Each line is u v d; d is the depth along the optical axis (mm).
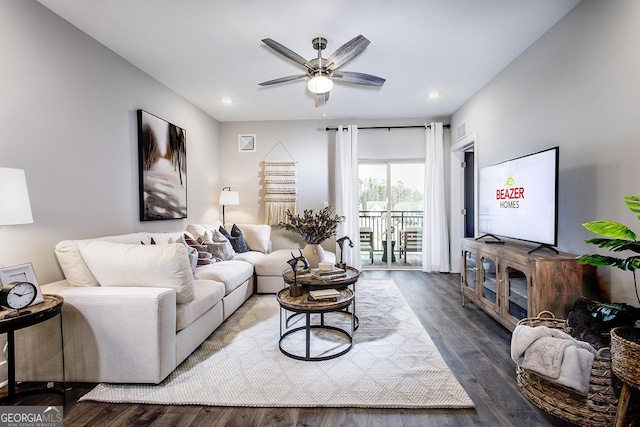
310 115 5004
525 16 2365
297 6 2219
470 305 3420
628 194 1847
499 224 2949
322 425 1574
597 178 2070
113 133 2859
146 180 3260
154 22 2404
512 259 2398
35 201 2131
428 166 5023
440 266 5000
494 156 3529
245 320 3012
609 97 1964
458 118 4684
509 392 1837
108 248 2070
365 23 2447
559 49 2432
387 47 2838
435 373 2035
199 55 2953
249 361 2205
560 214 2428
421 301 3551
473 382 1937
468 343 2479
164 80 3543
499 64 3211
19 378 1901
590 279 2088
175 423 1589
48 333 1885
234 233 4570
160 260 2020
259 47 2811
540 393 1519
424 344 2457
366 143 5246
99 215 2686
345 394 1813
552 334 1607
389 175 5340
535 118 2752
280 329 2555
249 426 1567
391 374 2025
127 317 1848
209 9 2244
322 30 2541
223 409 1702
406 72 3396
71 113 2412
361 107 4621
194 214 4395
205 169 4754
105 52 2762
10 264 1979
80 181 2494
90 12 2262
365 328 2783
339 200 5098
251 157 5293
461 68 3299
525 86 2906
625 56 1846
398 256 5348
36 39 2125
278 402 1742
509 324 2465
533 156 2443
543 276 2084
